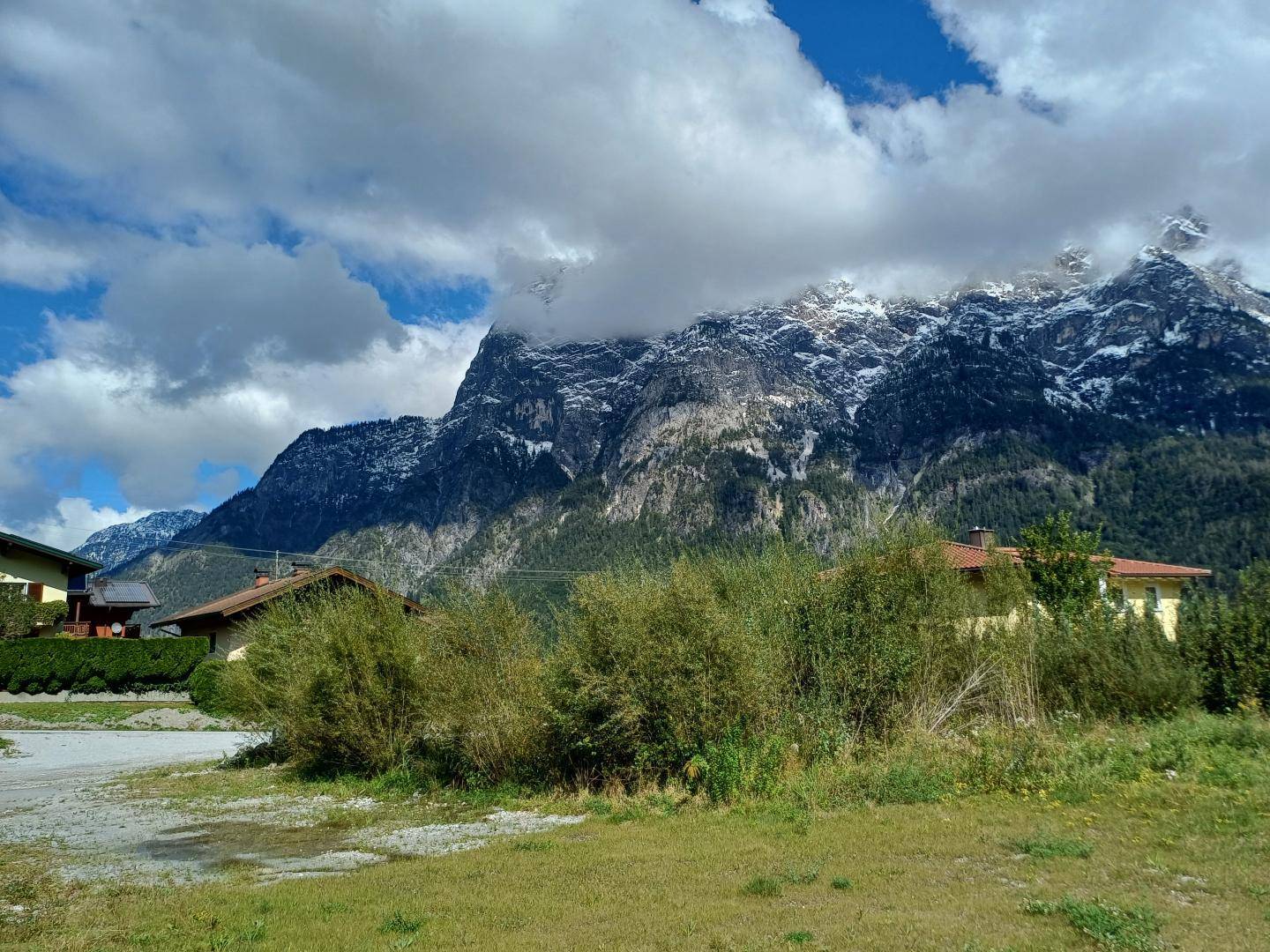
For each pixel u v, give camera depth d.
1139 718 16.98
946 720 17.17
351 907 8.86
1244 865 8.57
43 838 13.68
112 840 13.46
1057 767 13.48
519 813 15.22
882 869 9.27
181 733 36.34
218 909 8.84
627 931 7.60
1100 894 7.83
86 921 8.52
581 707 15.61
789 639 17.03
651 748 15.41
